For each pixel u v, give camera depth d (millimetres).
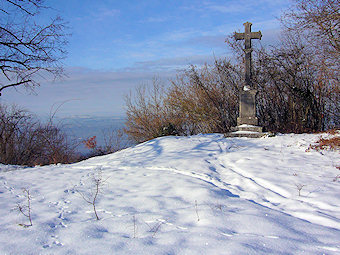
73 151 15102
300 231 4031
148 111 22891
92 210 5395
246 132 12797
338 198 5535
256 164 8234
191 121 21375
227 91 20641
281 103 19297
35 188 7348
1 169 11258
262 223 4273
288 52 18516
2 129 13625
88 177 8203
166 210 5133
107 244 3752
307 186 6297
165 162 9156
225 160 9016
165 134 19266
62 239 4074
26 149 14148
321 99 18047
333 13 10914
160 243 3705
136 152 11953
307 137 11570
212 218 4527
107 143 16172
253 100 13367
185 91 21516
